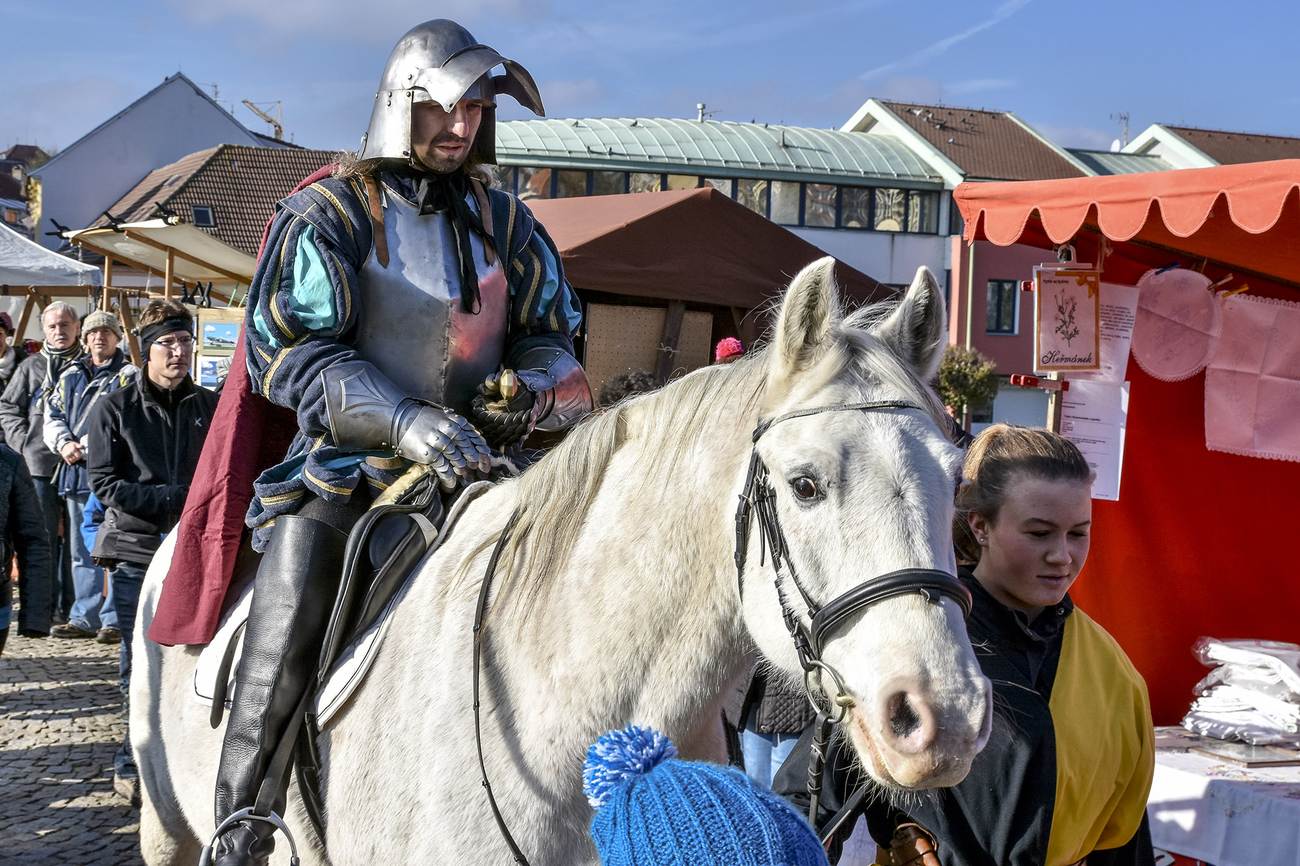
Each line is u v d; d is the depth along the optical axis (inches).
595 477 77.7
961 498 82.4
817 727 71.4
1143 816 81.2
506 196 101.0
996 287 1127.0
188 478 197.0
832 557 62.8
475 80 90.7
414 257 92.0
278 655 83.8
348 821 80.3
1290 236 137.2
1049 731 74.3
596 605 73.6
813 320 68.9
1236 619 165.2
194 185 1138.7
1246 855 100.9
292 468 93.7
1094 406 156.3
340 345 88.4
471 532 84.3
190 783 98.3
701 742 76.2
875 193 1234.0
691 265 247.4
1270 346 162.1
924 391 67.5
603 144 1129.4
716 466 71.9
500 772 74.2
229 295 466.3
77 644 285.3
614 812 47.4
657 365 257.9
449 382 93.5
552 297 100.8
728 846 44.5
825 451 63.8
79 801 182.5
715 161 1168.8
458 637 79.0
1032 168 1355.8
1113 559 162.9
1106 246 152.4
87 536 285.3
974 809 73.3
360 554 84.7
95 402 198.2
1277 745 114.4
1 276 464.1
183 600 100.2
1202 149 1505.9
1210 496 164.6
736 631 72.1
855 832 92.1
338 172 96.5
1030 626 81.2
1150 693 163.9
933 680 58.6
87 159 1440.7
